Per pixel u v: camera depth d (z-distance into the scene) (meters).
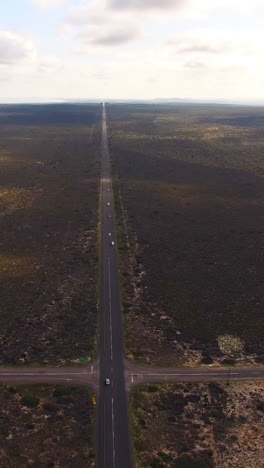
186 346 99.69
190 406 81.38
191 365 92.94
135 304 116.19
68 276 131.38
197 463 68.50
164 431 75.25
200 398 83.50
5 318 108.38
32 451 70.44
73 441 72.69
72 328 104.88
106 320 108.50
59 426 75.75
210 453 70.69
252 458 69.88
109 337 101.62
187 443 72.81
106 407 80.19
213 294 122.56
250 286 127.31
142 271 135.62
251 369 92.25
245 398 83.81
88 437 73.62
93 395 83.25
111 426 75.81
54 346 97.94
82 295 120.19
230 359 95.50
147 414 78.88
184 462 68.62
